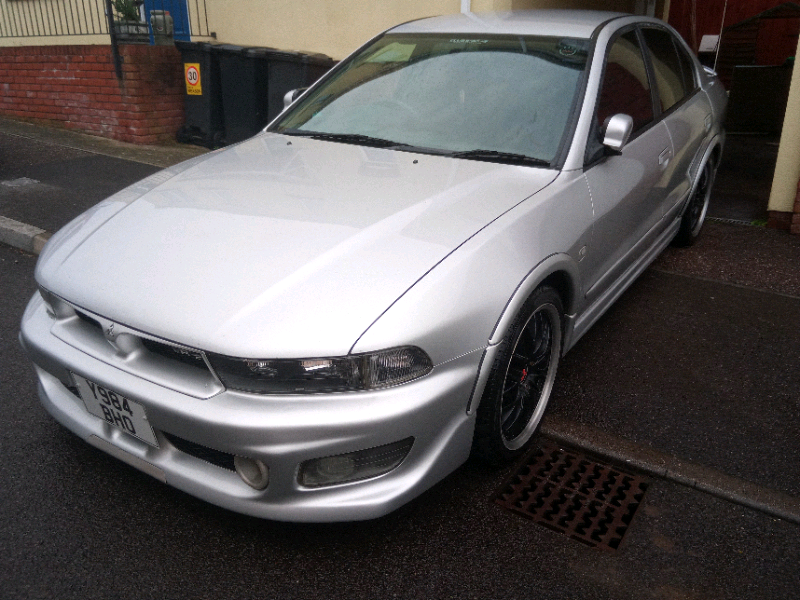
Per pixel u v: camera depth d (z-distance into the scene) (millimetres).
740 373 3324
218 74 7262
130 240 2336
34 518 2297
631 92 3393
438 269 2107
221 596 2027
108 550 2180
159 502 2396
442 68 3303
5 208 5191
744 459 2682
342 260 2102
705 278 4434
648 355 3488
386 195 2508
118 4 7535
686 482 2551
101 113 7727
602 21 3445
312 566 2146
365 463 1997
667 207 3904
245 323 1909
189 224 2355
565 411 2979
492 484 2547
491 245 2268
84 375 2137
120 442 2213
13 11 9344
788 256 4793
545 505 2447
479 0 6383
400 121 3168
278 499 1979
